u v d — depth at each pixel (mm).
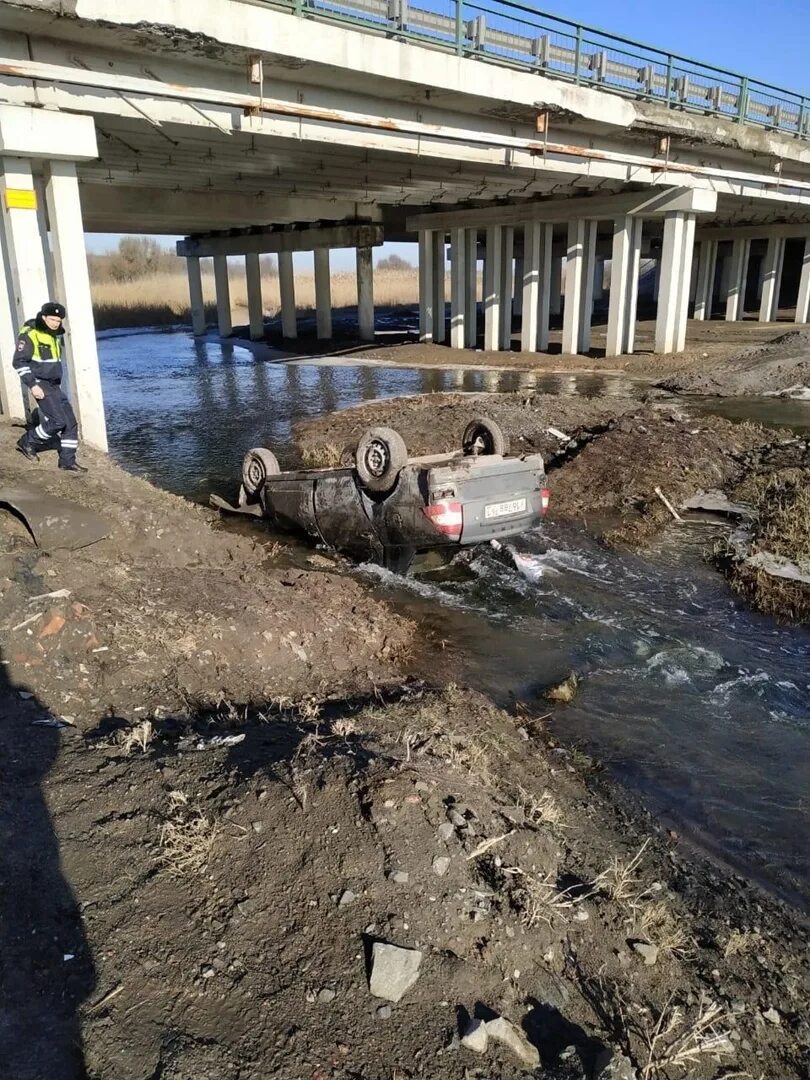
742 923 3754
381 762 4070
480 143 16359
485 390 20922
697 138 21703
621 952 3352
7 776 4055
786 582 8086
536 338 29641
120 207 27406
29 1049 2631
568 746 5379
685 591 8211
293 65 12758
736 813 4668
